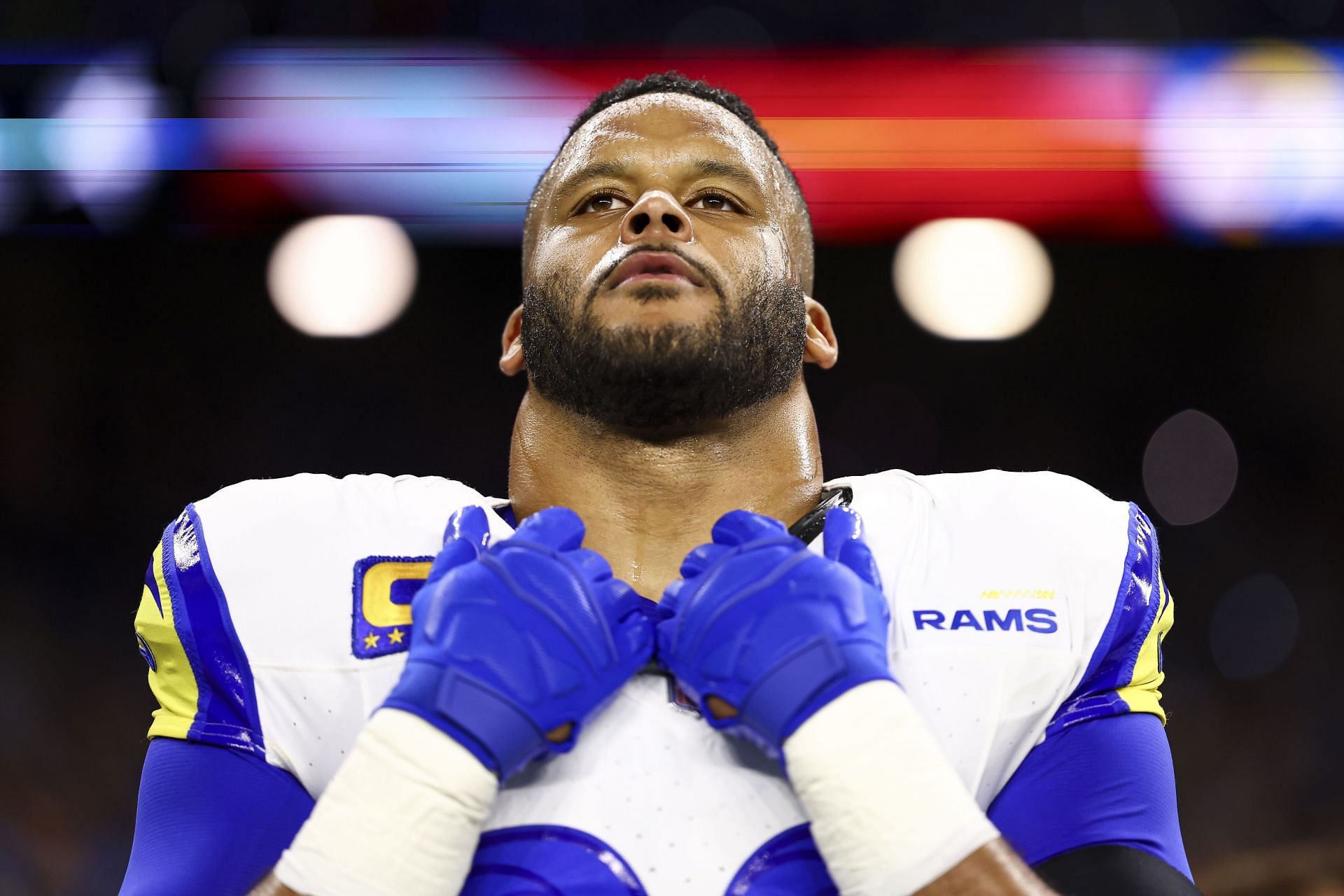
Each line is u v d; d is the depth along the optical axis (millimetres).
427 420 8492
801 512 2141
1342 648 8312
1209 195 7574
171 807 1896
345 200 7297
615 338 1972
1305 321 8797
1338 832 7324
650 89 2471
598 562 1825
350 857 1627
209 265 8156
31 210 7141
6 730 6996
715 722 1741
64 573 7812
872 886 1615
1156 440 8953
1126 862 1802
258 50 7133
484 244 7500
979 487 2135
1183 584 8695
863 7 7445
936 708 1877
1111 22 7453
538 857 1725
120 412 8156
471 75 7270
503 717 1668
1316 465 8820
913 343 9055
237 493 2111
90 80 7004
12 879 6273
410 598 1967
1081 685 1955
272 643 1935
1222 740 7969
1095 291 8984
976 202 7637
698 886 1708
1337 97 7371
